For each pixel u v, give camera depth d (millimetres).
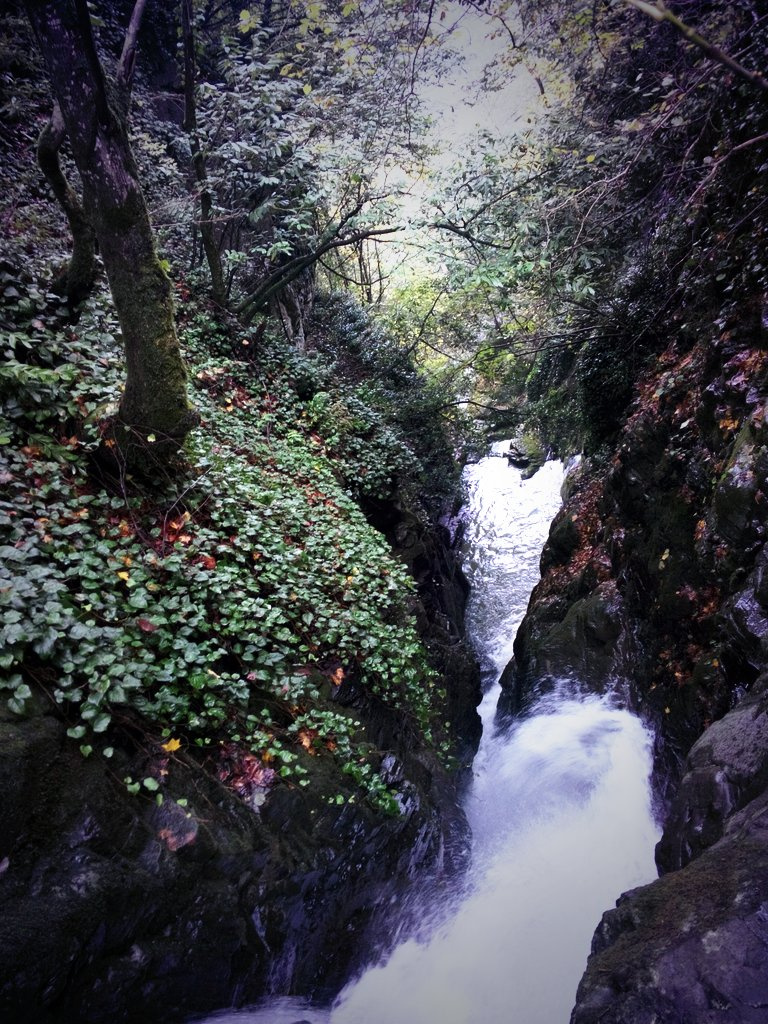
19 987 2631
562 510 13633
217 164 10797
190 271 10789
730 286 7418
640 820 6781
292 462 7953
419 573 10953
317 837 4234
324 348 14875
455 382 17344
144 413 4723
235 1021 3639
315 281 17125
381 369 15938
